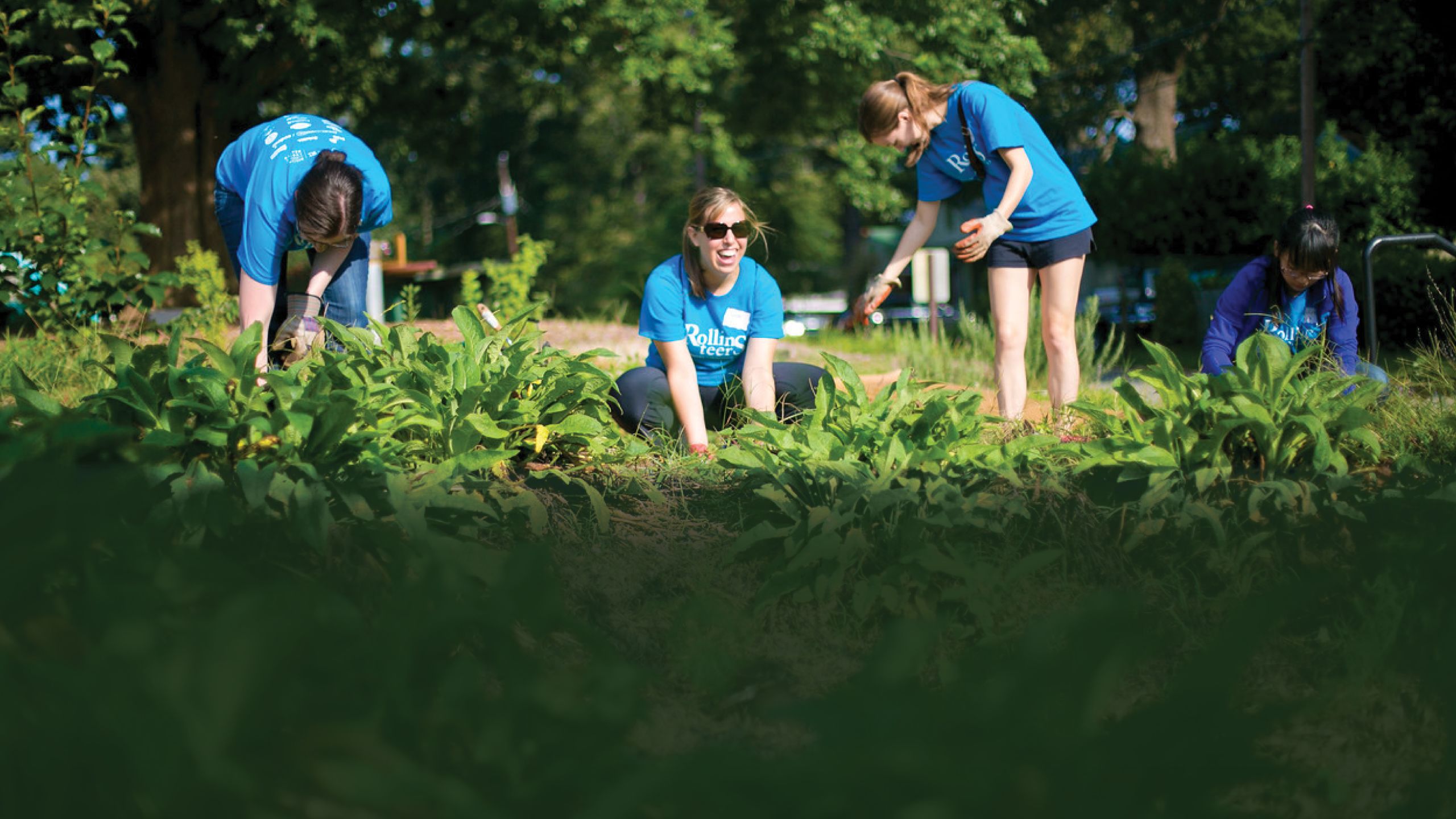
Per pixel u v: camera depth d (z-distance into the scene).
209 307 6.87
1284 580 2.36
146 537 1.84
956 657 2.12
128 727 1.28
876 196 18.53
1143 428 2.96
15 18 6.70
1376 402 3.40
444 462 2.73
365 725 1.40
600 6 15.39
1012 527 2.55
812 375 4.22
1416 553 2.30
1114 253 17.45
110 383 4.63
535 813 1.38
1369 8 15.65
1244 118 22.94
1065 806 1.35
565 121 36.91
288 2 13.98
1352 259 11.02
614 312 11.79
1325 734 1.86
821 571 2.38
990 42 16.48
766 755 1.69
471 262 41.06
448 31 17.12
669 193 35.44
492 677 1.81
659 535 2.65
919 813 1.29
